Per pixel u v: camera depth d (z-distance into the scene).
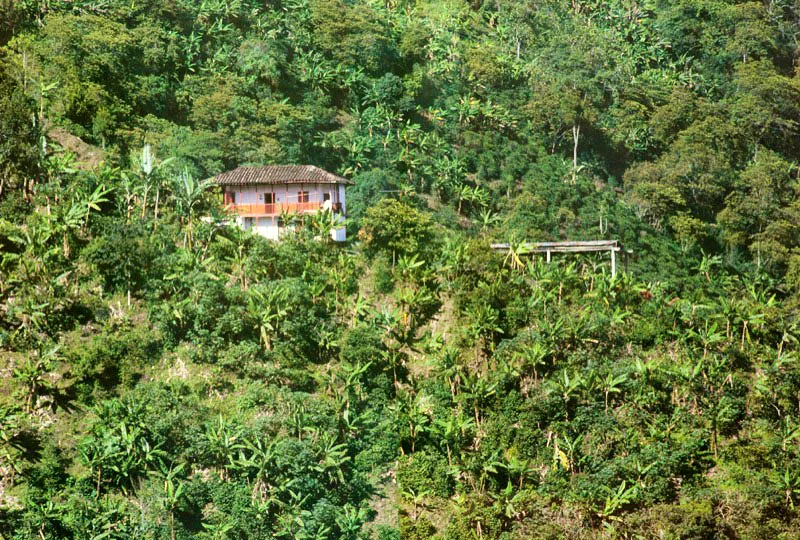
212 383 55.50
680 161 109.62
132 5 101.31
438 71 114.38
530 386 57.94
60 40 86.81
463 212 93.31
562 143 112.25
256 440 50.59
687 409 57.56
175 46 97.75
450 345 61.03
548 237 92.00
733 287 91.69
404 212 68.88
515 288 64.69
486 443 54.81
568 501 51.81
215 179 74.00
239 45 105.12
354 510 49.47
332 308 63.12
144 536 46.56
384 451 54.09
